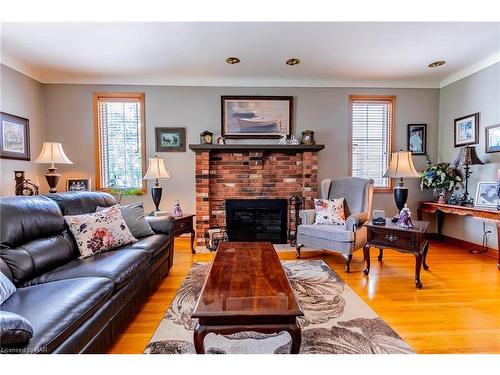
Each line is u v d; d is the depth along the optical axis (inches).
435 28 109.7
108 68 150.3
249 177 169.2
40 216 75.6
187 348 64.6
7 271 60.9
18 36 114.1
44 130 163.0
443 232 170.7
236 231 170.9
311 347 64.7
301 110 173.0
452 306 85.5
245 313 49.9
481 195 140.3
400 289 98.4
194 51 130.2
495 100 137.3
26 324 39.4
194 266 124.2
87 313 51.5
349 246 118.5
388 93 175.0
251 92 171.0
